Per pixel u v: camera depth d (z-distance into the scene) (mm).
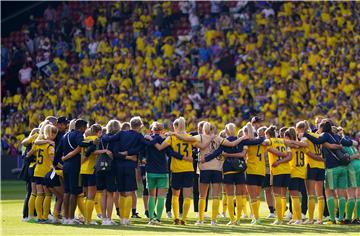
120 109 99312
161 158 44375
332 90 94500
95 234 38406
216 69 105875
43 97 106375
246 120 93812
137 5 120188
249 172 45188
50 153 46312
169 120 93562
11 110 106375
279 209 45312
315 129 49406
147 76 105562
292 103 95812
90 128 45781
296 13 110438
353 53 100000
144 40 113188
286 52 103125
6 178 99375
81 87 106625
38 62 115562
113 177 44031
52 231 40281
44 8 122688
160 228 41938
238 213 44906
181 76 104938
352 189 45406
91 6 121375
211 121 94562
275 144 45031
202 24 115062
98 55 111625
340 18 107125
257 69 102562
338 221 45656
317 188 45688
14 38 119625
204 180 44562
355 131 86000
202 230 40781
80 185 44812
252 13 115062
